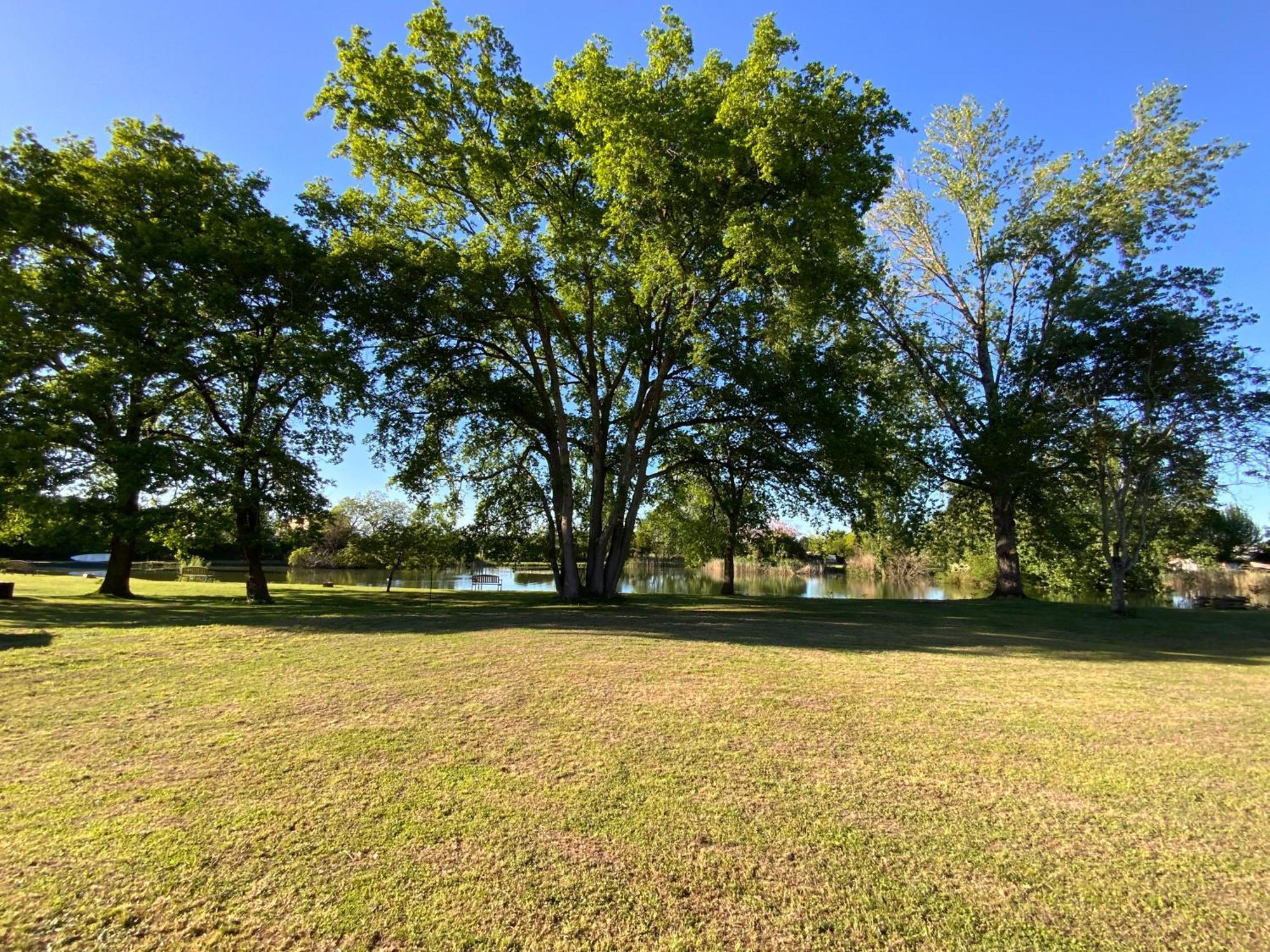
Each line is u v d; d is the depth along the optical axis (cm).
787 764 494
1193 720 635
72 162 1839
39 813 393
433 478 2278
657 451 2366
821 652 982
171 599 1925
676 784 452
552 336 2314
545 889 323
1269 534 4794
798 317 1678
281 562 5875
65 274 1700
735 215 1438
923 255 2673
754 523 2656
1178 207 2181
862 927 298
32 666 791
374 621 1337
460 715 607
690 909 310
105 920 292
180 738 532
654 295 1809
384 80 1752
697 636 1140
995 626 1449
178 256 1664
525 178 1852
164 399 1939
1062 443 1984
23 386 1694
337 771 464
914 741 552
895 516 2527
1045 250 2356
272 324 1853
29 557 5350
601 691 702
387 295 1802
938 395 2492
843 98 1449
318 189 1933
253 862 341
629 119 1466
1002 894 326
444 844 364
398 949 279
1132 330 1758
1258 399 1559
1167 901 321
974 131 2462
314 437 2080
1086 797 443
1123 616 1723
